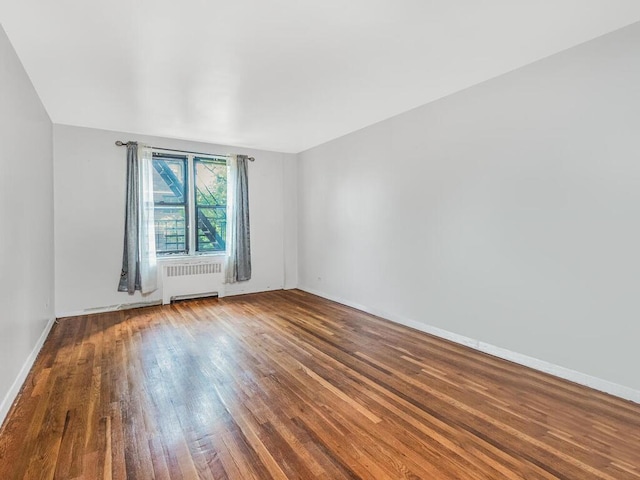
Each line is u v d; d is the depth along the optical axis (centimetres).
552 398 241
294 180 638
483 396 245
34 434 199
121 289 482
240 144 560
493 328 320
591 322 255
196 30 230
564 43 253
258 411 226
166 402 237
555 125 270
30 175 305
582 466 175
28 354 288
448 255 359
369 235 465
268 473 169
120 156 481
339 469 172
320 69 290
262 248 610
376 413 223
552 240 275
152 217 499
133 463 176
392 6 206
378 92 342
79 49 254
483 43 252
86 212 460
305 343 353
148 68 285
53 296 426
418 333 384
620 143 237
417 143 388
